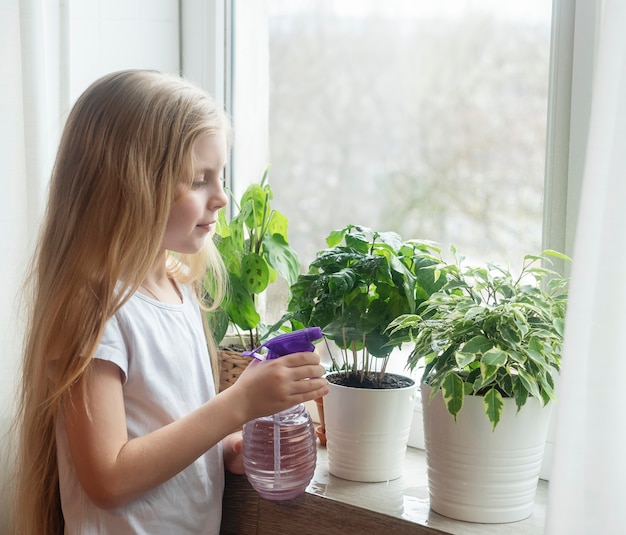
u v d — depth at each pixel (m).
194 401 1.12
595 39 1.07
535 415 0.98
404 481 1.15
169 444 0.99
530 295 1.02
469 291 1.04
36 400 1.08
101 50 1.46
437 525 1.00
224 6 1.54
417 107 1.36
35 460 1.12
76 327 1.01
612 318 0.81
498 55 1.26
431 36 1.33
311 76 1.49
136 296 1.09
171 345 1.10
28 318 1.20
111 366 1.02
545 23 1.20
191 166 1.05
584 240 0.80
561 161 1.14
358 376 1.18
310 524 1.09
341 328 1.10
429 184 1.36
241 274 1.29
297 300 1.13
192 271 1.23
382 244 1.15
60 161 1.11
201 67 1.54
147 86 1.08
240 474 1.18
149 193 1.04
